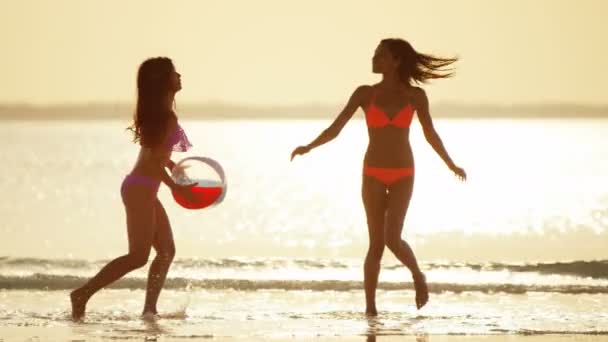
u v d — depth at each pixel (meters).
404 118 27.08
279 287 32.34
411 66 27.22
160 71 26.58
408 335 24.83
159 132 26.34
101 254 41.41
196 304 29.38
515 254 40.91
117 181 91.69
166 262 27.58
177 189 26.78
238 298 30.41
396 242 26.91
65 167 113.94
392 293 31.27
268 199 72.88
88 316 27.25
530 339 24.34
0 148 172.88
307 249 43.62
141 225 26.58
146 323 26.27
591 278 33.41
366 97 27.41
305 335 24.80
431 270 35.16
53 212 61.72
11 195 75.44
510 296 30.62
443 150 27.58
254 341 24.03
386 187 27.20
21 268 35.50
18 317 27.12
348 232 50.84
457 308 28.56
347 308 28.66
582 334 24.84
